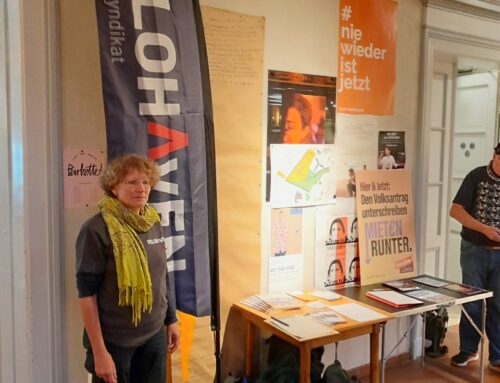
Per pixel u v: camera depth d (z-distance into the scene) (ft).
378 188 10.16
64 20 6.56
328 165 9.45
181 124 6.72
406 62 10.46
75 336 6.87
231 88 8.09
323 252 9.50
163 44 6.49
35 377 6.52
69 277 6.79
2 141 6.41
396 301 8.59
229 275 8.34
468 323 10.66
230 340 8.44
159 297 5.99
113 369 5.48
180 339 7.90
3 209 6.51
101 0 6.15
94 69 6.81
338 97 9.48
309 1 8.90
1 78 6.33
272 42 8.51
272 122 8.63
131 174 5.67
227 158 8.15
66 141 6.68
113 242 5.49
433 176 12.03
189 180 6.85
